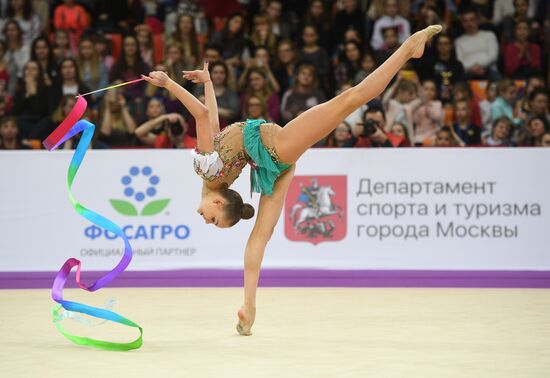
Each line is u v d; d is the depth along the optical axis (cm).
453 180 1259
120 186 1273
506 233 1259
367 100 779
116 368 655
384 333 823
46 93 1623
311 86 1576
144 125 1518
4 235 1268
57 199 1273
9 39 1716
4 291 1180
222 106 1569
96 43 1656
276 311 979
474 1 1766
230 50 1697
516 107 1584
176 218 1270
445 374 634
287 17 1780
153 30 1773
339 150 1266
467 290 1180
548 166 1258
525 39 1683
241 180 1273
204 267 1262
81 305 763
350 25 1730
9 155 1274
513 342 771
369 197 1262
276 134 798
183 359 691
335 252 1260
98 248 1267
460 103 1548
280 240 1262
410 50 787
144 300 1084
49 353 719
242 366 662
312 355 708
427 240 1259
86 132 825
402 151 1263
